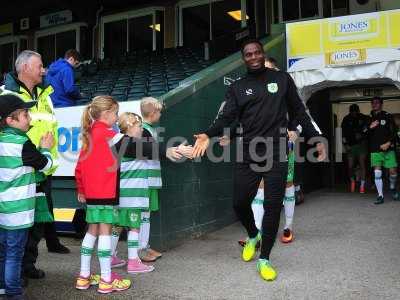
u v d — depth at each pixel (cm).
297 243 488
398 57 694
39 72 369
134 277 381
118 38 1498
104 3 1507
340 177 1096
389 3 1062
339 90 1100
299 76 753
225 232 581
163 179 481
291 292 334
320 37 739
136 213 401
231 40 1048
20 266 313
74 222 553
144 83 923
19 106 312
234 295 331
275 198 371
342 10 1147
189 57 1170
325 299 318
